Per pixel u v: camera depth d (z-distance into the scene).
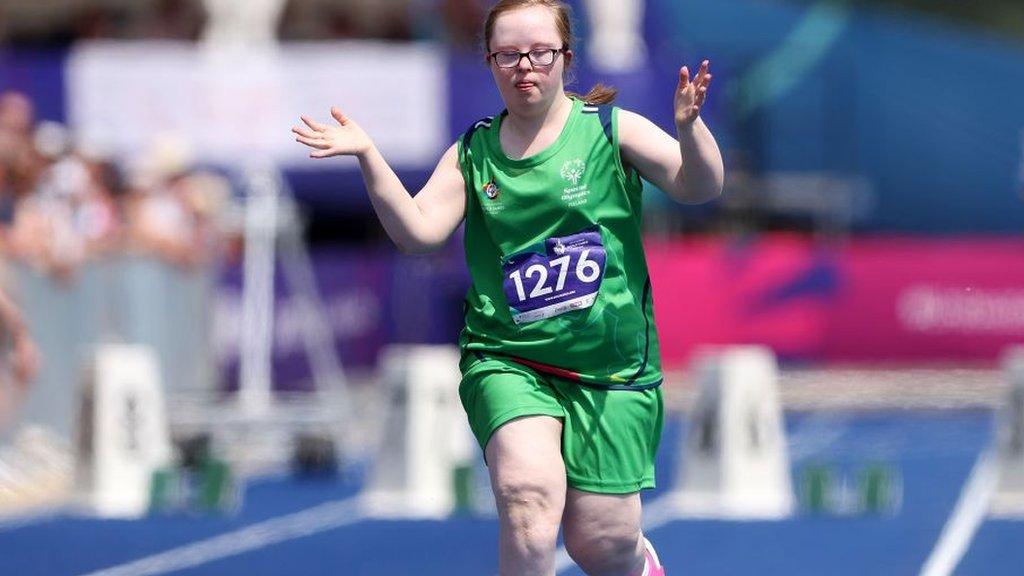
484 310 17.72
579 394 17.52
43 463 40.12
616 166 17.47
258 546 31.53
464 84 61.22
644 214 69.38
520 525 16.84
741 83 73.50
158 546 31.53
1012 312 70.62
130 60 60.66
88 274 42.12
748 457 37.38
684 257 69.62
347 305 63.97
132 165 57.41
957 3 91.38
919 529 33.47
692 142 16.88
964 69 75.44
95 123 60.47
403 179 61.75
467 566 28.95
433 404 38.44
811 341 70.50
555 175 17.31
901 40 75.12
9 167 41.06
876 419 59.62
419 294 64.81
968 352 70.88
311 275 62.88
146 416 38.97
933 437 54.50
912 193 75.62
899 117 75.06
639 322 17.70
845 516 35.62
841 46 75.00
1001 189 75.62
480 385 17.50
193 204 44.06
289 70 61.22
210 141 60.94
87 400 38.19
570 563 28.64
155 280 42.28
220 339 57.19
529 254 17.45
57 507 37.62
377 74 61.34
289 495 40.00
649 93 61.50
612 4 66.56
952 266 71.00
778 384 67.12
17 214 40.06
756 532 33.12
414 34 66.00
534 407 17.19
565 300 17.36
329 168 61.75
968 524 34.19
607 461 17.53
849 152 74.88
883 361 70.81
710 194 17.31
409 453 38.06
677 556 29.95
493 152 17.58
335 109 17.02
